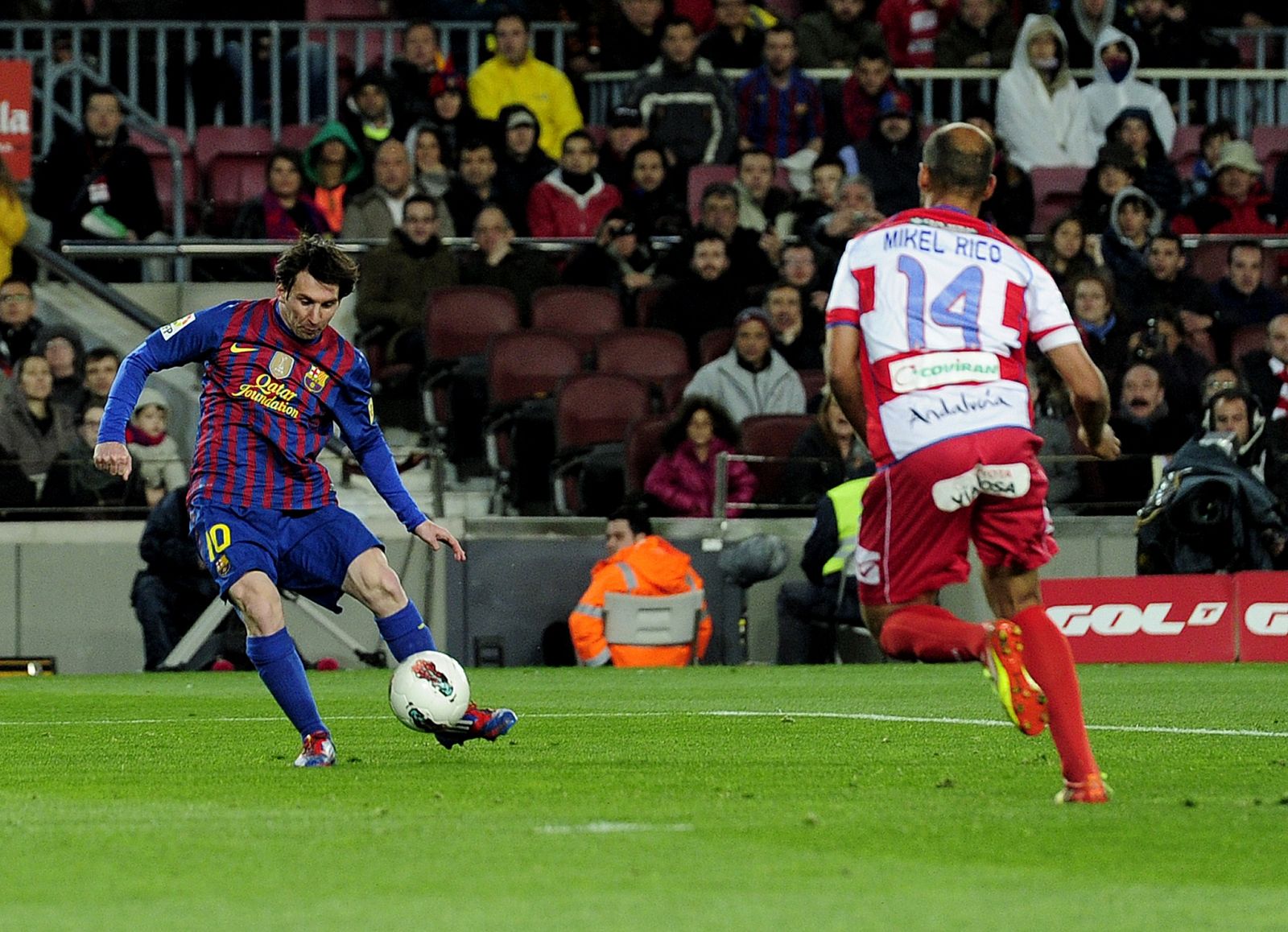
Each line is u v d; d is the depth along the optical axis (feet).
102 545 163.94
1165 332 179.73
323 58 224.33
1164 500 152.35
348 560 73.26
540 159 209.97
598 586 155.84
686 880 43.39
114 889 42.86
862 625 158.61
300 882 43.47
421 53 213.25
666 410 180.75
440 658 74.08
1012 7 244.22
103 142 200.34
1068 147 226.38
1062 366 61.87
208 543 72.18
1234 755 74.33
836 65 230.48
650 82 217.15
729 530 166.09
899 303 61.21
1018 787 62.28
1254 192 216.13
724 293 191.52
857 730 87.04
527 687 127.65
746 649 164.35
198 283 202.18
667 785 63.77
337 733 88.07
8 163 195.72
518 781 65.41
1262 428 154.92
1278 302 200.64
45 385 167.63
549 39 236.02
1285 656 150.71
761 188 201.87
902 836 49.98
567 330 189.06
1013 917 38.91
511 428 178.19
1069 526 168.04
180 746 82.43
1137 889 42.34
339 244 193.77
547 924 38.19
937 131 63.36
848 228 194.08
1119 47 228.22
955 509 60.34
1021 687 56.08
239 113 224.53
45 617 163.63
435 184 204.85
